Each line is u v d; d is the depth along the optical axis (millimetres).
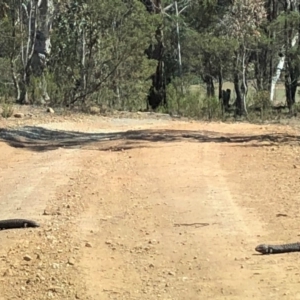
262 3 38500
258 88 41062
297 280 6922
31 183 12148
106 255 7844
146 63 29938
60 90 27781
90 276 7102
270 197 10898
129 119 25516
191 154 15711
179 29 45312
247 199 10797
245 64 38844
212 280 6992
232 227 9078
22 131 19344
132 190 11523
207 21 43938
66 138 18938
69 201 10609
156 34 36875
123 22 28391
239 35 37875
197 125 23766
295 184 11930
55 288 6734
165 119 26578
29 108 25766
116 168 13719
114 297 6520
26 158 15148
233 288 6738
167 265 7496
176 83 37719
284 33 40062
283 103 43969
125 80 29938
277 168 13680
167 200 10750
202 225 9203
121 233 8797
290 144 17812
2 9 27484
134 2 28547
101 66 28438
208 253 7926
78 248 8047
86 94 28125
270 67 41594
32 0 28312
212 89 42188
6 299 6484
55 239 8469
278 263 7504
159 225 9227
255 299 6410
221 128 22641
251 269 7320
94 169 13531
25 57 27984
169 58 45625
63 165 14055
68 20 28281
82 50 28281
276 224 9164
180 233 8797
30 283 6898
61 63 28469
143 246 8195
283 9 47188
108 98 29516
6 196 11133
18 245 8234
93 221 9398
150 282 6949
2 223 9133
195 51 40750
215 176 12867
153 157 15242
